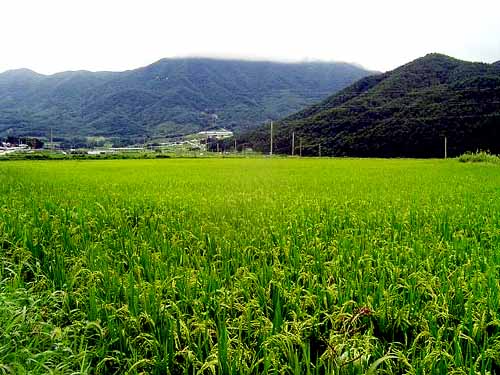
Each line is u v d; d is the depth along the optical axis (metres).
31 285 6.40
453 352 4.45
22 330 4.58
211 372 4.28
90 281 6.04
